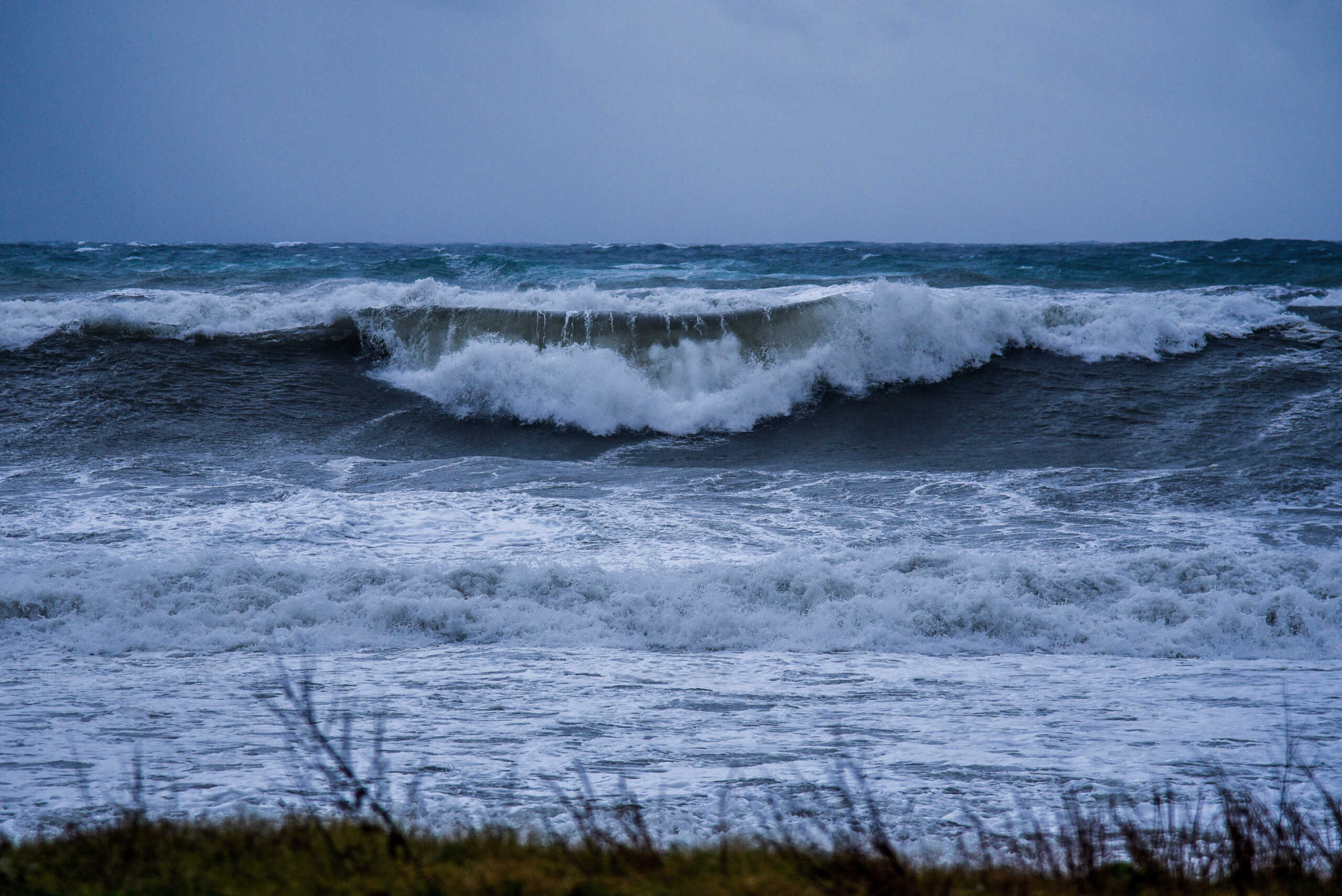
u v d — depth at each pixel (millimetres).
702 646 30141
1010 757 19766
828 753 19984
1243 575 35312
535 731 21375
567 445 64625
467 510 46719
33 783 17531
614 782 18078
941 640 30891
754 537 43156
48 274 115000
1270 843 12609
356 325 77125
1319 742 20875
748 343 73812
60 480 51125
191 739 20344
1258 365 74625
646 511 47188
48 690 24391
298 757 19219
